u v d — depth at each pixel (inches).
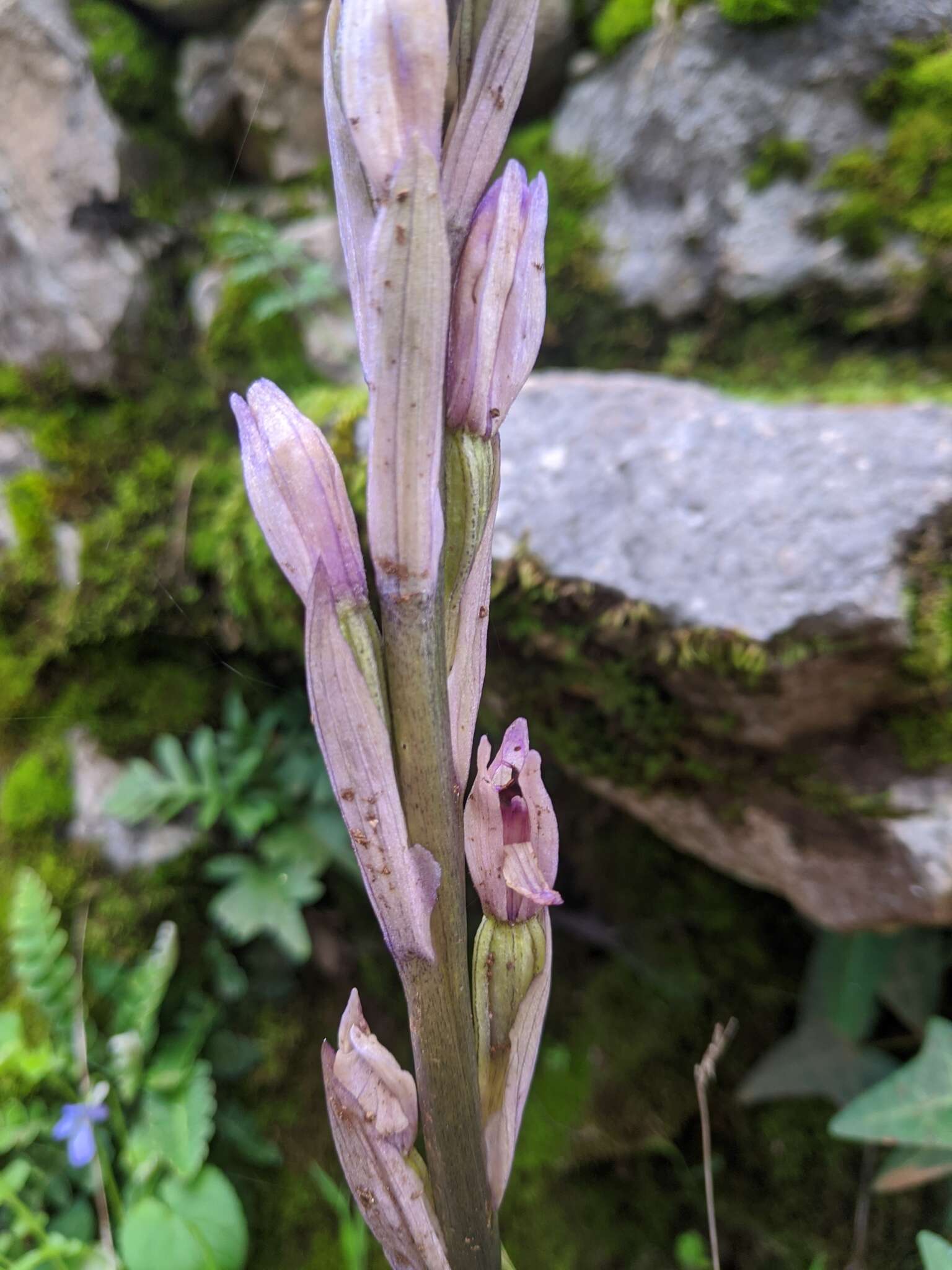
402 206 2.5
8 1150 8.3
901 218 8.8
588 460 7.9
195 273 11.4
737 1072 9.2
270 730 10.2
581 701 8.0
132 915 9.4
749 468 7.4
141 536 10.4
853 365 9.1
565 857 10.0
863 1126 7.2
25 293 10.4
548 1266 8.8
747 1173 8.9
